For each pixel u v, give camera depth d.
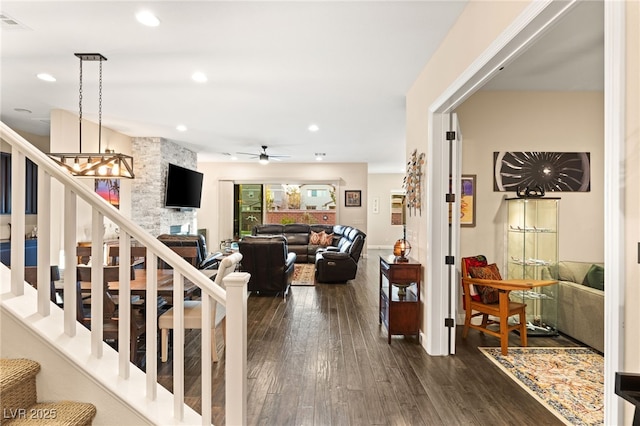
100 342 1.73
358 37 2.91
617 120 1.20
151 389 1.71
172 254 1.73
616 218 1.21
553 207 4.05
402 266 3.58
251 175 10.62
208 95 4.38
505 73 3.71
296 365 3.07
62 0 2.38
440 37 2.90
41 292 1.73
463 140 4.34
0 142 5.80
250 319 4.43
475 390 2.66
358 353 3.36
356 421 2.25
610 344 1.23
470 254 4.34
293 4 2.44
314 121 5.66
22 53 3.21
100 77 3.78
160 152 6.95
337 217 10.55
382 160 10.03
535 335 3.92
